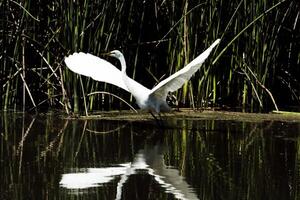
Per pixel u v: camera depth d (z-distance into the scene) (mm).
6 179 8977
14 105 15320
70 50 14320
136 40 15906
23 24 14812
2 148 11094
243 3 15180
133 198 8062
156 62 16281
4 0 14781
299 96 16875
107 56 15039
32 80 15727
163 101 12461
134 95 12484
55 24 15125
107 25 14812
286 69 16891
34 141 11727
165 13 15852
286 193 8383
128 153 10805
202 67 15211
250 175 9297
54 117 14352
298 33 16672
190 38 15016
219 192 8383
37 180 8930
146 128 13156
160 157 10492
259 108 15656
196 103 15539
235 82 16203
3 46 15078
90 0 14477
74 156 10523
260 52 15406
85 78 14938
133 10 15523
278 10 15242
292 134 12516
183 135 12469
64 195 8172
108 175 9234
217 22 14992
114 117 14375
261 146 11367
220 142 11758
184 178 9086
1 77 15328
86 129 12992
